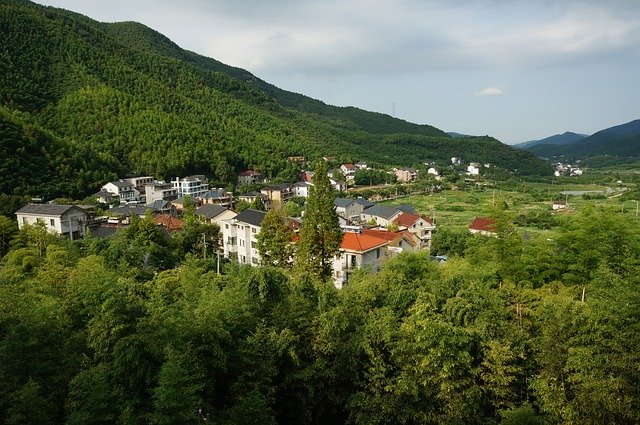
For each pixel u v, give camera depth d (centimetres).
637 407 1725
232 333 2206
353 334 2383
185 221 7169
